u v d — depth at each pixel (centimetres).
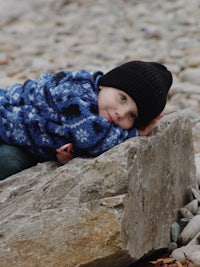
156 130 245
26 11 773
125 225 214
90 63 544
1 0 802
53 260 209
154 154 238
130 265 234
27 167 251
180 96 440
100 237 210
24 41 656
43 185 225
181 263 235
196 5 766
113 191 217
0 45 642
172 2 788
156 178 239
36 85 249
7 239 213
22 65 552
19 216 218
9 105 250
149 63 246
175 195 256
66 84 242
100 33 670
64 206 217
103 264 211
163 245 243
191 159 272
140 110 239
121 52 586
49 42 646
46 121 242
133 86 238
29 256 210
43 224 214
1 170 247
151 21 705
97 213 214
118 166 219
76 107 237
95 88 245
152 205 236
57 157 243
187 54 561
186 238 248
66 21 733
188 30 660
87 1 809
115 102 238
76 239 211
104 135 234
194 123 371
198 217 253
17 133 246
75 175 222
